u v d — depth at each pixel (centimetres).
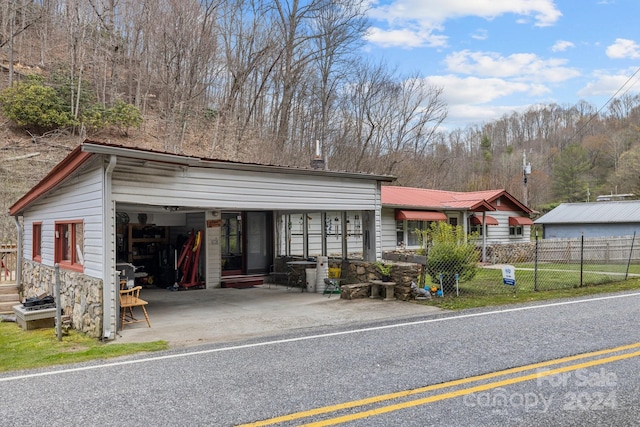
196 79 2150
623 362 478
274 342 605
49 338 735
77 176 811
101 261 686
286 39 2398
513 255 1936
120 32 2261
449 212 1802
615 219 2181
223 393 412
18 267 1248
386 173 2855
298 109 2450
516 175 4034
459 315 753
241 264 1311
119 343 634
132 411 376
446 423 338
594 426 331
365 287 987
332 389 414
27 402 408
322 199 984
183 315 833
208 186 808
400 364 485
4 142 1797
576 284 1095
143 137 2111
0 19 2109
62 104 1952
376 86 2827
